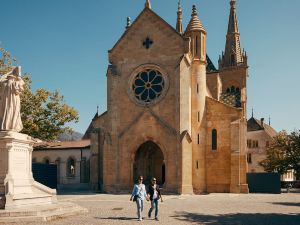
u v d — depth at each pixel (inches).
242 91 2635.3
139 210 764.0
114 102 1814.7
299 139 2415.1
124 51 1850.4
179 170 1642.5
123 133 1788.9
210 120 1840.6
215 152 1812.3
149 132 1740.9
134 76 1817.2
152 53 1800.0
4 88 818.8
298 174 2447.1
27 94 1718.8
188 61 1734.7
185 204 1171.3
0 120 812.6
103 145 1839.3
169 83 1745.8
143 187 780.0
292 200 1385.3
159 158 1948.8
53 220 730.8
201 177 1770.4
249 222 767.1
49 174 1920.5
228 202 1254.3
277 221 784.9
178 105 1690.5
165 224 718.5
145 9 1831.9
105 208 1005.2
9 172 780.0
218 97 2696.9
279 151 2506.2
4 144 785.6
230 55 3479.3
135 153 1779.0
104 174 1772.9
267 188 1903.3
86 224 685.3
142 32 1831.9
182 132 1670.8
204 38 1882.4
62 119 1796.3
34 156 2620.6
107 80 1849.2
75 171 2492.6
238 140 1771.7
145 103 1771.7
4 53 1621.6
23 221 689.0
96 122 2012.8
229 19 3572.8
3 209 737.0
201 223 743.7
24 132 1688.0
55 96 1812.3
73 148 2518.5
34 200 823.1
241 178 1771.7
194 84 1808.6
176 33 1764.3
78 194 1642.5
